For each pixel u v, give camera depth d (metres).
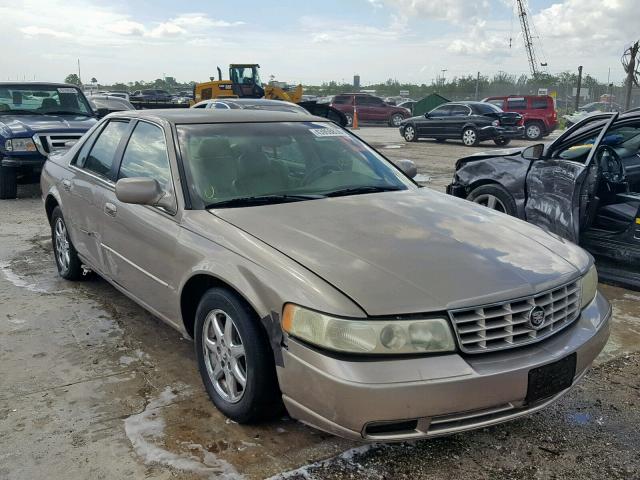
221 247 3.04
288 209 3.35
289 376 2.61
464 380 2.43
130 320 4.46
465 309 2.53
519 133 21.03
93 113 10.66
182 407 3.27
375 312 2.46
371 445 2.96
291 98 27.58
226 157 3.70
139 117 4.21
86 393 3.41
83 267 5.14
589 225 5.36
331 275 2.64
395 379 2.39
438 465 2.82
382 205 3.50
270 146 3.91
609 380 3.68
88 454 2.84
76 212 4.69
